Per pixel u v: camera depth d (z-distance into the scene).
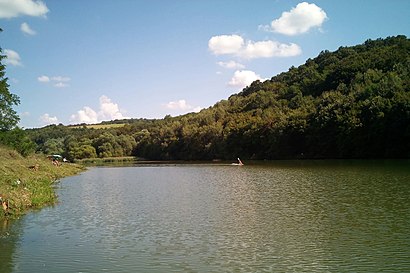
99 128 189.25
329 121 90.81
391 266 16.22
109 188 45.69
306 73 137.00
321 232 21.61
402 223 22.83
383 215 24.94
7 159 49.97
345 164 67.56
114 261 17.75
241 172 62.94
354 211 26.42
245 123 117.06
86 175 67.56
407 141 76.75
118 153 145.75
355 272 15.65
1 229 24.02
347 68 110.69
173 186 46.19
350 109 86.81
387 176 44.91
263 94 134.38
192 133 130.25
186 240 20.91
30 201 31.81
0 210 26.92
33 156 69.38
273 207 29.22
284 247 19.16
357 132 82.94
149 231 23.08
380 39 136.00
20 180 35.72
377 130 79.50
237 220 25.28
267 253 18.31
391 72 90.44
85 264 17.44
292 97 125.50
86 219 26.78
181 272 16.14
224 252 18.62
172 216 27.22
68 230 23.67
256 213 27.30
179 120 154.38
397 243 19.19
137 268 16.77
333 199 31.27
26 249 19.78
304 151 99.38
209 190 40.88
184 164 99.75
